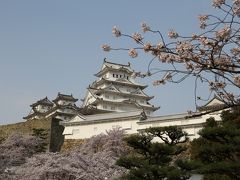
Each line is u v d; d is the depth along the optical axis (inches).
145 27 335.9
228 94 311.1
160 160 597.3
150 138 627.5
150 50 310.2
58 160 707.4
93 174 684.1
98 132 1142.3
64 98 2620.6
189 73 293.0
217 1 304.8
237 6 301.3
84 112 2224.4
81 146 1058.1
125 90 2524.6
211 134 502.6
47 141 1230.3
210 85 326.6
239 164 457.7
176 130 655.1
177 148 628.7
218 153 505.7
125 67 2573.8
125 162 581.0
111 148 929.5
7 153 1073.5
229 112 633.0
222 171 470.3
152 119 1050.7
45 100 2886.3
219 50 298.0
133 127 1070.4
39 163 733.9
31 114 2719.0
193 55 304.2
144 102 2516.0
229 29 290.7
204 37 299.9
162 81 349.1
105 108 2354.8
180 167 554.6
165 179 584.7
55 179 684.1
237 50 321.4
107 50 356.5
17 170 748.0
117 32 330.6
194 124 912.3
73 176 682.8
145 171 543.2
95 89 2484.0
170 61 325.7
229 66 282.2
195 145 658.8
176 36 323.9
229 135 497.0
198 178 637.3
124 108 2369.6
